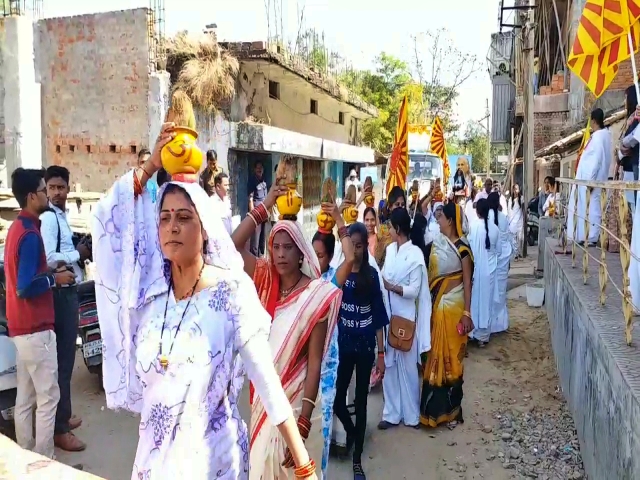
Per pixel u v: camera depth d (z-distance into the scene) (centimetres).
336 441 511
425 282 561
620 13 602
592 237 755
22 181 439
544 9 1805
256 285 330
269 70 1477
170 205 207
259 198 1356
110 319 222
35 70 1190
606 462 361
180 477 198
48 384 452
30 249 430
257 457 303
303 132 1870
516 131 3145
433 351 568
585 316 461
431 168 2548
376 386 673
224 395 210
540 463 497
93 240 223
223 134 1263
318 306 314
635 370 318
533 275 1423
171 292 213
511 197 2472
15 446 227
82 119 1201
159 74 1162
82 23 1183
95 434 529
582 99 1380
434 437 556
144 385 208
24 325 437
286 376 313
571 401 567
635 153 636
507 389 675
